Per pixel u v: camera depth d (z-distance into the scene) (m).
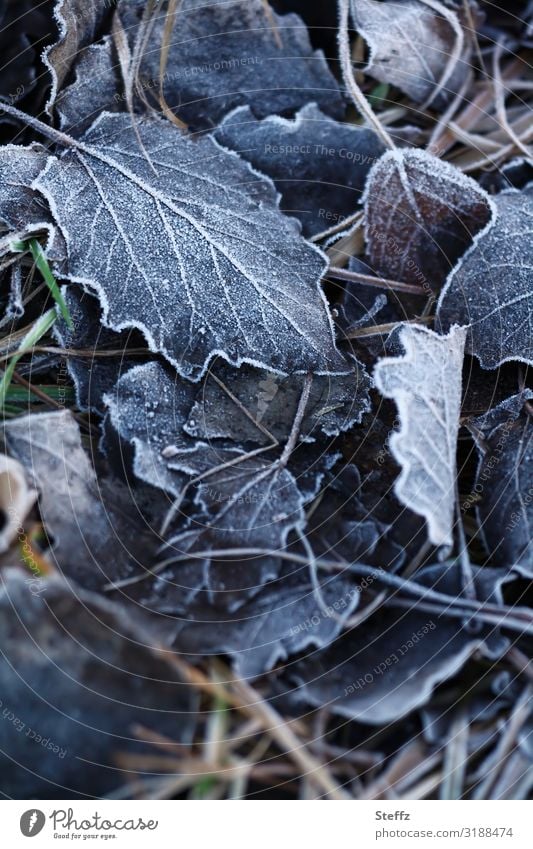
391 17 0.42
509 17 0.44
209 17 0.42
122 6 0.41
